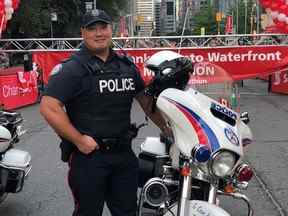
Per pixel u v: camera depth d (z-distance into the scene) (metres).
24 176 5.05
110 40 3.42
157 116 3.62
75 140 3.29
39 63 16.41
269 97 16.22
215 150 3.04
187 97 3.21
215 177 3.08
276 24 15.98
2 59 20.41
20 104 14.44
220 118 3.25
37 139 9.41
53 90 3.29
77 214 3.50
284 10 15.70
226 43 16.48
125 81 3.43
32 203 5.70
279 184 6.34
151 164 4.15
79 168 3.40
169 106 3.21
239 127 3.32
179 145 3.20
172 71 3.36
